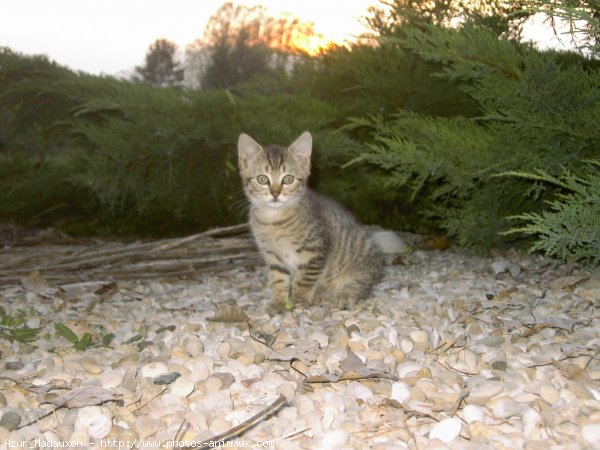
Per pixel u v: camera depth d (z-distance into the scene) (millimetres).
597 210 529
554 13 486
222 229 1003
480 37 712
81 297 788
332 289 777
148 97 1101
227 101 1133
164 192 1129
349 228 785
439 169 750
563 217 521
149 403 433
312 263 754
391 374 449
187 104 1125
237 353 522
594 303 649
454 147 750
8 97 1268
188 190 1134
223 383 452
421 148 810
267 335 581
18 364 522
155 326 643
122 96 1139
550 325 569
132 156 1098
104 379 467
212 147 1104
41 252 996
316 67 1284
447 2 990
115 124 1109
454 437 364
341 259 766
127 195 1181
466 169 746
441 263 951
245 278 913
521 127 700
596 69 794
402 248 1011
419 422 390
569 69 733
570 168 677
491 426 377
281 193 755
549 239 523
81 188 1237
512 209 876
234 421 395
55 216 1319
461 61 718
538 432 364
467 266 917
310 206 777
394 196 1138
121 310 734
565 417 372
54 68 1281
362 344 529
